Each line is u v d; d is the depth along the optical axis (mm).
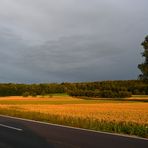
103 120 24938
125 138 15367
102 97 122875
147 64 75750
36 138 15289
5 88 144875
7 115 35469
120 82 137000
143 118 29250
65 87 142500
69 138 15250
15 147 12664
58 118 27781
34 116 31312
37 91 139000
